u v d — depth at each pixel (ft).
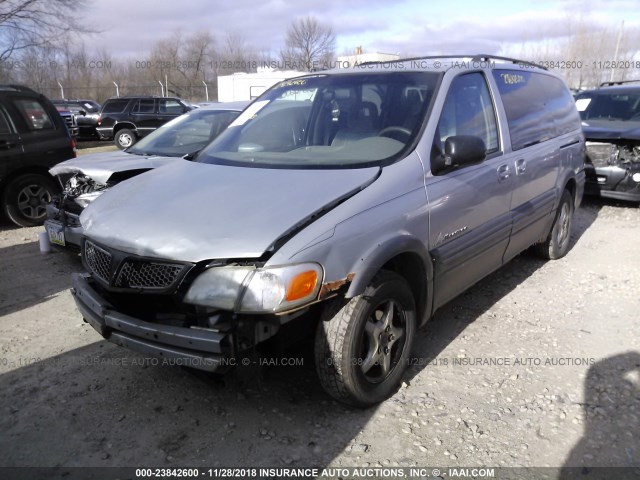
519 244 15.10
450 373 11.48
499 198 13.23
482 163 12.62
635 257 19.12
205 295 8.52
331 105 12.57
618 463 8.78
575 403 10.38
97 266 9.96
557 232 18.20
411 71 12.72
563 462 8.82
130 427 9.77
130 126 64.44
